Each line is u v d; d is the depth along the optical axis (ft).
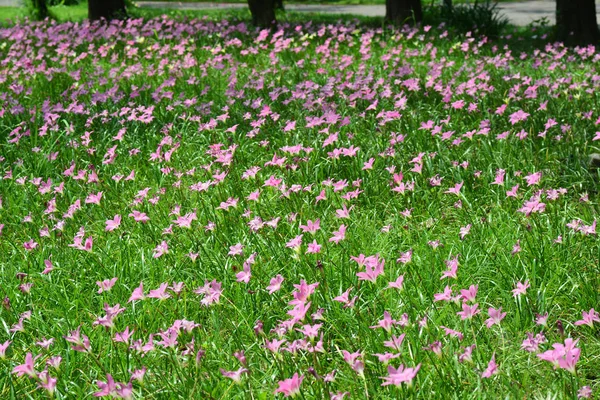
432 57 40.24
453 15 57.67
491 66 37.37
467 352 11.28
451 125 26.05
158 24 54.03
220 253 17.44
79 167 24.85
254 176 19.66
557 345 10.25
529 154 22.58
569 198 20.04
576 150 22.54
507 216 18.19
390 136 24.58
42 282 16.70
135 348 12.55
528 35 55.26
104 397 11.83
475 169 21.63
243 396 11.99
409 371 10.03
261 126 27.43
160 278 16.25
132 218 19.84
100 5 71.00
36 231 19.67
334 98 30.83
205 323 15.03
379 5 117.08
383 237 17.71
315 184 21.21
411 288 15.03
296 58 44.09
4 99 32.14
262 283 15.44
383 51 44.65
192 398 12.00
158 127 28.53
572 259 15.55
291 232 17.87
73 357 13.48
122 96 31.96
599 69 36.14
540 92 29.58
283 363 12.10
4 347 12.46
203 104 29.07
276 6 90.17
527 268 15.55
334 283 15.52
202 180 22.90
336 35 47.75
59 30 58.59
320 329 13.74
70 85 37.45
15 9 97.76
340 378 12.49
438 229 18.53
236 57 44.57
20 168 25.18
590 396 11.03
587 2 49.19
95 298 16.08
